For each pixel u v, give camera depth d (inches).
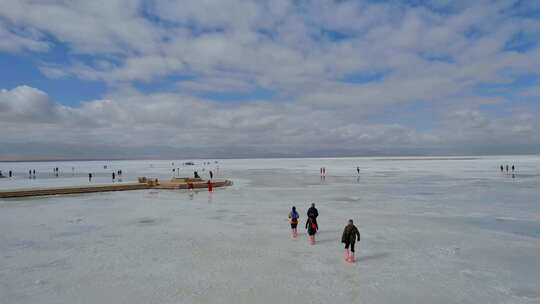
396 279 348.5
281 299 300.7
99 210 791.1
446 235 532.1
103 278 352.8
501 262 402.6
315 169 3011.8
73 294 313.0
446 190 1154.7
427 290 320.2
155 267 386.3
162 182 1473.9
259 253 441.1
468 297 305.0
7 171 3117.6
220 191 1210.0
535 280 345.4
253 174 2293.3
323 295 309.4
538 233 543.2
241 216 704.4
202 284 336.2
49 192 1117.7
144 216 709.3
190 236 531.8
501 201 892.6
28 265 393.4
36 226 609.9
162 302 296.0
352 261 404.5
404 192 1109.1
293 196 1032.8
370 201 908.0
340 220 652.7
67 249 458.3
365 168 2979.8
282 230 573.6
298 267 386.0
